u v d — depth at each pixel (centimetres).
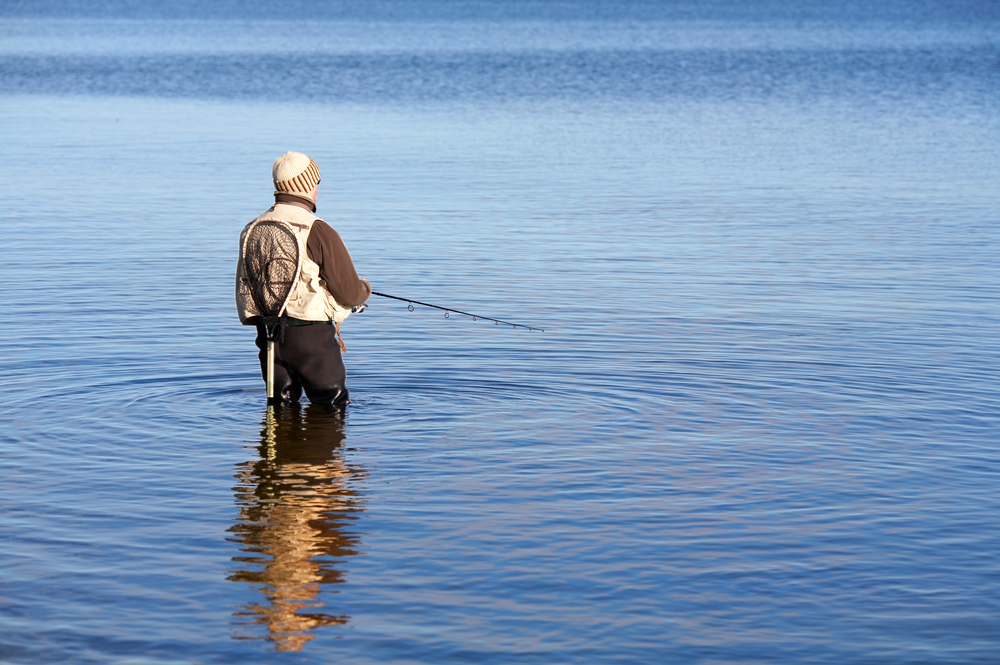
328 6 19025
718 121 3559
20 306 1164
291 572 548
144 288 1266
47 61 6481
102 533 593
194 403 827
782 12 15300
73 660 470
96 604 516
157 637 488
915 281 1336
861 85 5041
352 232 1684
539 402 840
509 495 651
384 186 2170
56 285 1279
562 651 477
